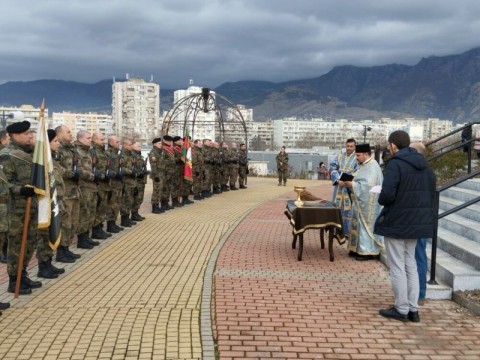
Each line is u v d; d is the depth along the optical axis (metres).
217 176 20.11
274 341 5.28
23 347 5.07
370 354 5.02
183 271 8.08
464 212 9.73
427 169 5.94
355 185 8.84
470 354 5.05
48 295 6.79
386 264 8.44
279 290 7.05
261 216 14.12
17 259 6.89
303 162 45.34
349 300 6.64
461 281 6.71
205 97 21.52
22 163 6.95
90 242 9.86
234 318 5.92
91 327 5.60
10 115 22.83
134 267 8.33
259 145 104.25
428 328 5.72
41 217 6.79
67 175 8.67
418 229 5.80
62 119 112.62
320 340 5.33
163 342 5.20
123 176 11.78
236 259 8.89
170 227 12.15
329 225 8.66
